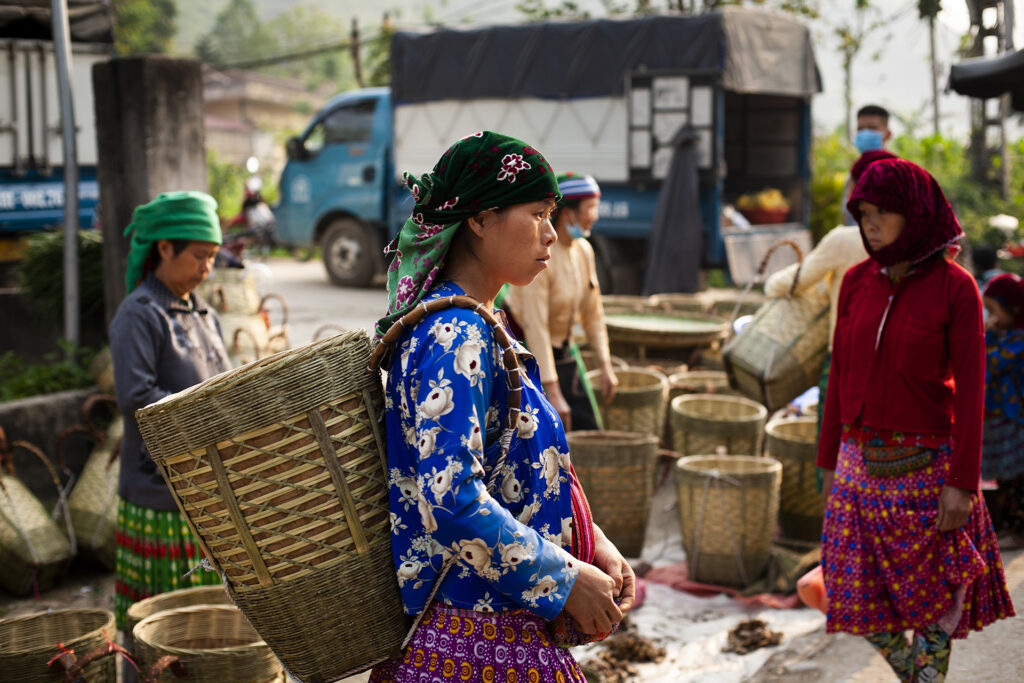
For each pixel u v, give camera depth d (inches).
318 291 529.7
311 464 63.1
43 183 310.8
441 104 474.9
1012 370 165.6
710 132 396.8
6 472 181.2
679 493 170.1
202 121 228.1
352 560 64.6
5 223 305.0
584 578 64.2
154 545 122.2
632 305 285.1
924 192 101.1
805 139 469.7
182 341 123.3
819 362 168.6
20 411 199.3
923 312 102.0
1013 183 554.6
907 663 108.1
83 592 178.7
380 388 66.2
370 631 65.7
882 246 102.7
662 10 618.8
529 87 441.1
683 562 179.2
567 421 162.4
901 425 103.3
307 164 543.5
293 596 64.2
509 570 61.4
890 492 104.5
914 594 103.7
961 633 104.6
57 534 179.0
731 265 408.2
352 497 64.1
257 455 62.4
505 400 64.3
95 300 233.0
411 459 64.4
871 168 103.7
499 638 64.6
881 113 200.8
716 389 230.4
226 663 100.5
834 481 110.7
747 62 407.2
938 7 218.7
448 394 61.2
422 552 64.3
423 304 63.5
